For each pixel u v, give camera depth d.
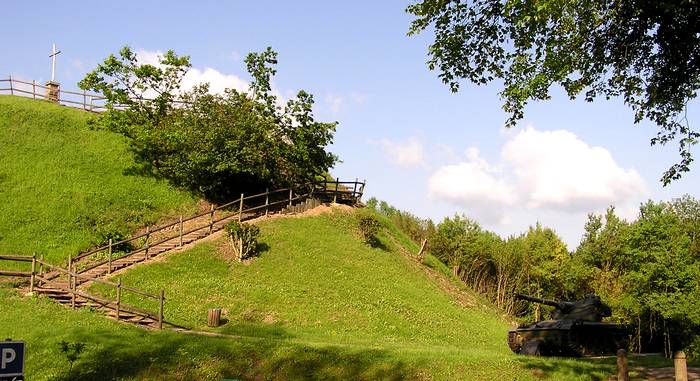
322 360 18.19
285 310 26.98
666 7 14.35
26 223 31.94
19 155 36.97
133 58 40.06
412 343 25.16
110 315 22.84
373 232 37.66
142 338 19.73
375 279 32.97
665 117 17.28
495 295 61.53
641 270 43.34
